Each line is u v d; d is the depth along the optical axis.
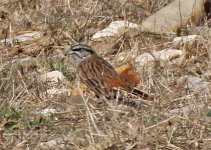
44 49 16.34
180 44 16.08
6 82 14.07
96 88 13.40
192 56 15.58
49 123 12.70
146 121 12.41
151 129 12.08
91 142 11.78
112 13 17.88
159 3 18.41
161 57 15.40
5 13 18.42
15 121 12.77
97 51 16.20
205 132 12.22
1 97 13.68
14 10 18.39
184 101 13.35
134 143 11.76
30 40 16.91
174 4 17.73
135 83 13.97
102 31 17.05
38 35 17.19
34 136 12.40
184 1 17.73
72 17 17.59
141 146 11.83
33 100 13.69
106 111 12.62
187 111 12.77
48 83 14.48
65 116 12.96
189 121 12.26
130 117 12.60
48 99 13.66
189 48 15.77
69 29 17.19
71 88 14.20
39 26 17.72
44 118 12.81
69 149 11.90
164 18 17.39
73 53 14.13
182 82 14.13
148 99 13.17
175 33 17.03
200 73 14.85
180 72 14.80
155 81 14.08
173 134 12.14
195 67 15.02
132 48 15.86
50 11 18.11
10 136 12.44
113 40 16.53
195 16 17.48
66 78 14.71
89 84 13.52
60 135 12.38
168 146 11.80
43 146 12.00
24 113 12.98
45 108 13.37
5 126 12.66
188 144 11.94
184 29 17.06
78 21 17.66
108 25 17.62
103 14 18.00
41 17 18.11
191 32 16.92
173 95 13.59
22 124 12.68
